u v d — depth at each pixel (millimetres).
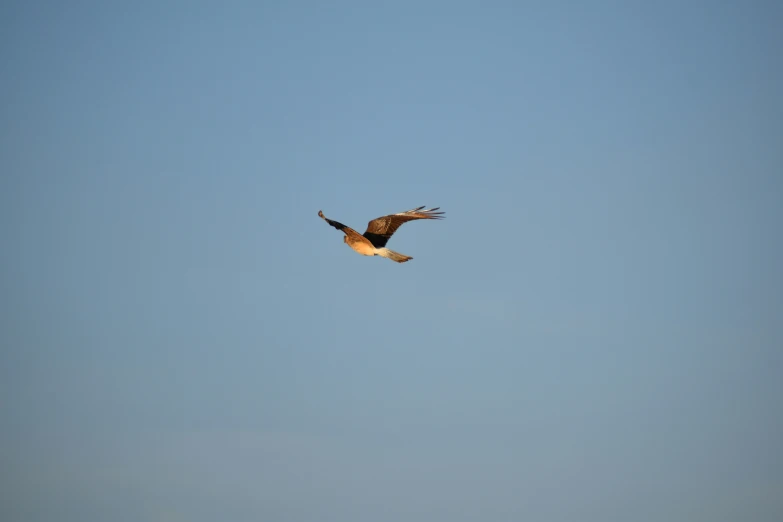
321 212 23078
